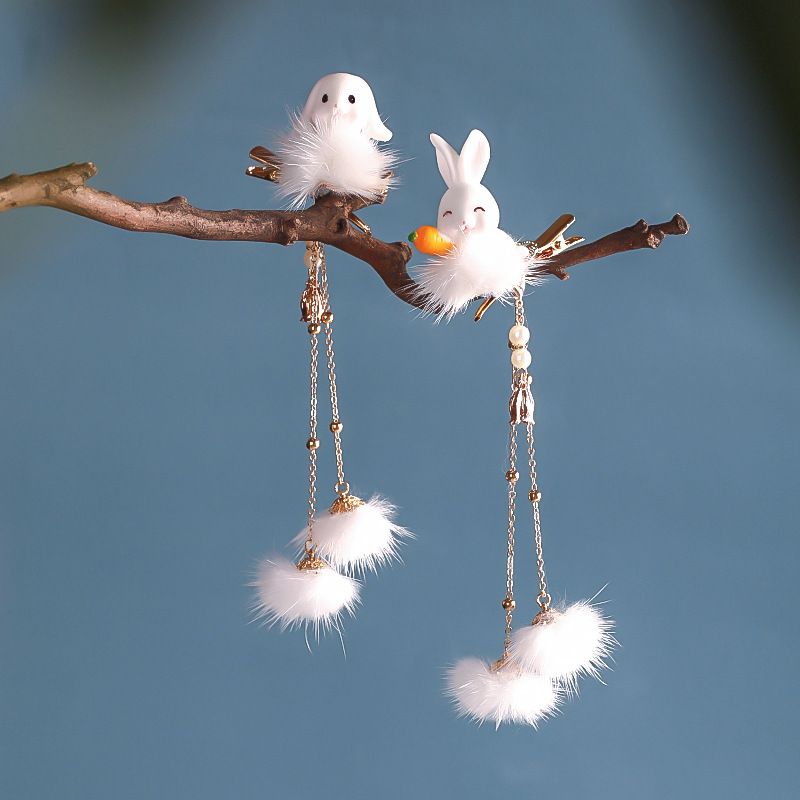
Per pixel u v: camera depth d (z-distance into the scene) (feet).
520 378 4.10
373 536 4.21
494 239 4.02
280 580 4.19
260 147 4.07
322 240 4.02
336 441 4.22
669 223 4.10
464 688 4.14
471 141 4.06
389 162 4.06
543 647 4.09
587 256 4.10
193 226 3.89
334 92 4.04
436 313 4.09
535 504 4.11
